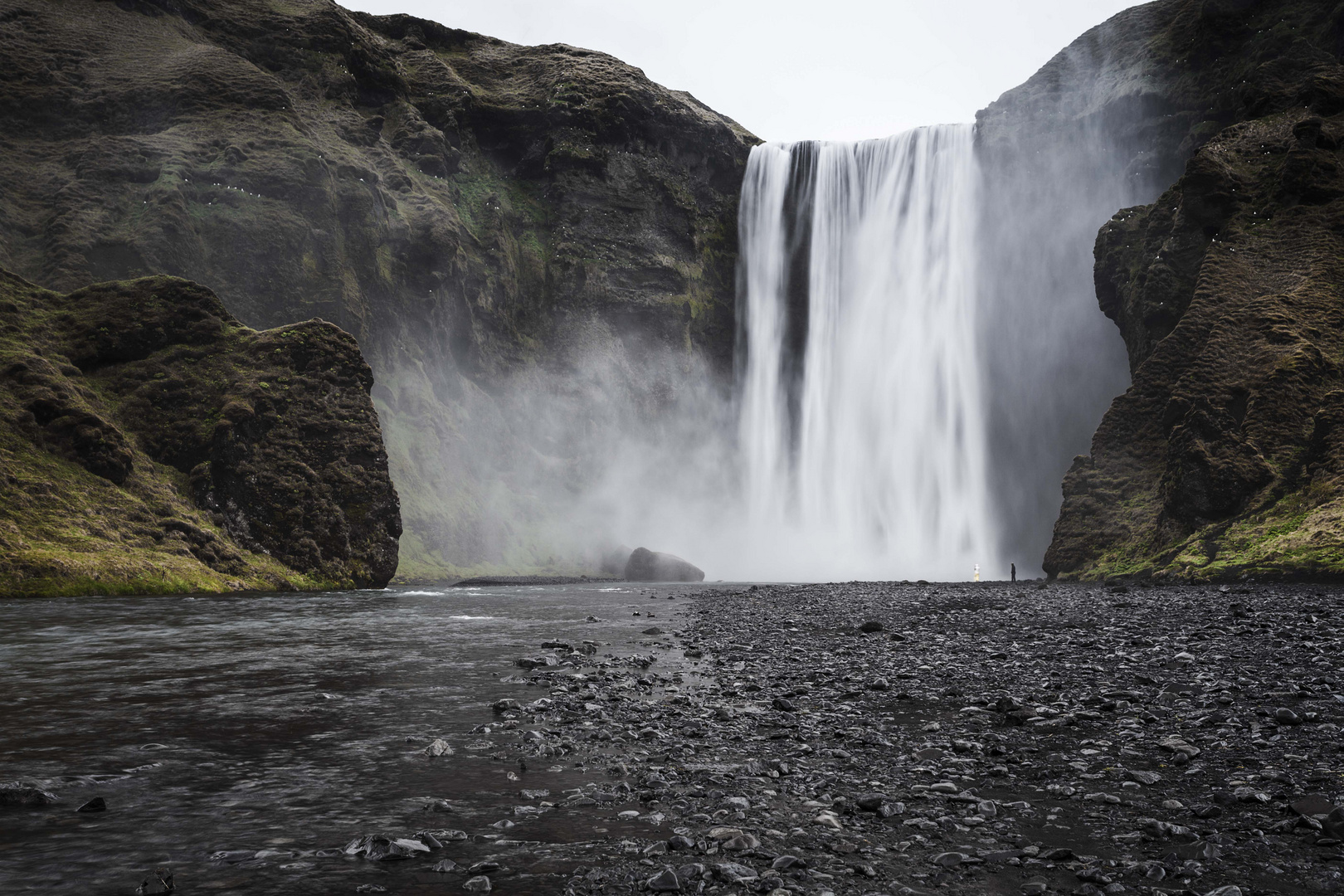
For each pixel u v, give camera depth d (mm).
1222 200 45562
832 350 82562
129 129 64312
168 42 71438
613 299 82000
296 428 47281
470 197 80062
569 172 83812
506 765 7629
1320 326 39062
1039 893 4727
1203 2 59656
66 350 45750
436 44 92812
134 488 41281
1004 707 9648
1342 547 30484
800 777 7184
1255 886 4809
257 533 44031
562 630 19938
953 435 74125
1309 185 43844
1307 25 54562
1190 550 36000
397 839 5523
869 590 34188
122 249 56156
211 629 20391
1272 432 36781
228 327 50125
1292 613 19594
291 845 5562
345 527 46375
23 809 6352
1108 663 13078
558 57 92312
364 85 79250
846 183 83938
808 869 5086
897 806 6254
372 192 68000
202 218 59500
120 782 7062
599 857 5328
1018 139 71125
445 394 70125
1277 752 7688
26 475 37375
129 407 45094
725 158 90000
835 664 13664
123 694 11297
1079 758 7664
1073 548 41938
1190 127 59000
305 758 7879
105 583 33906
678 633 18719
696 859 5285
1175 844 5512
